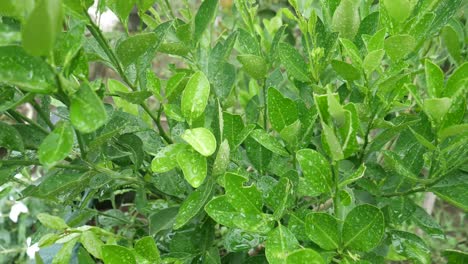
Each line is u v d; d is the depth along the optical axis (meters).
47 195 0.38
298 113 0.42
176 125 0.43
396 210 0.43
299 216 0.37
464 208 0.38
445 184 0.41
